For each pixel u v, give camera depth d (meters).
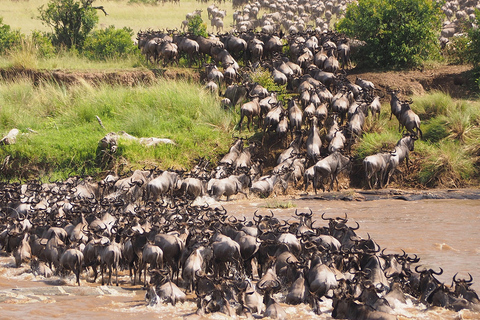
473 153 77.56
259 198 71.44
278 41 107.69
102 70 105.12
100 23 173.00
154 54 107.75
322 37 109.00
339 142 75.56
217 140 82.19
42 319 31.81
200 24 125.19
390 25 105.25
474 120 82.94
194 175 68.00
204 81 101.50
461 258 43.62
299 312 32.91
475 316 32.16
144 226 45.38
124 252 41.00
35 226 45.66
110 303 35.00
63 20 131.50
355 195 69.88
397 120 86.56
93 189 65.38
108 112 90.81
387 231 52.22
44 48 117.44
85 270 43.44
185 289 38.81
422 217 58.09
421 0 104.50
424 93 96.62
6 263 46.25
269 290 33.09
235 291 33.56
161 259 38.28
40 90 96.69
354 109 81.19
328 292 35.12
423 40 106.25
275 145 82.75
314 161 75.00
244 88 89.69
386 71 104.69
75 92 95.81
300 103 89.62
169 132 84.06
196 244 38.66
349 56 105.75
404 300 34.53
